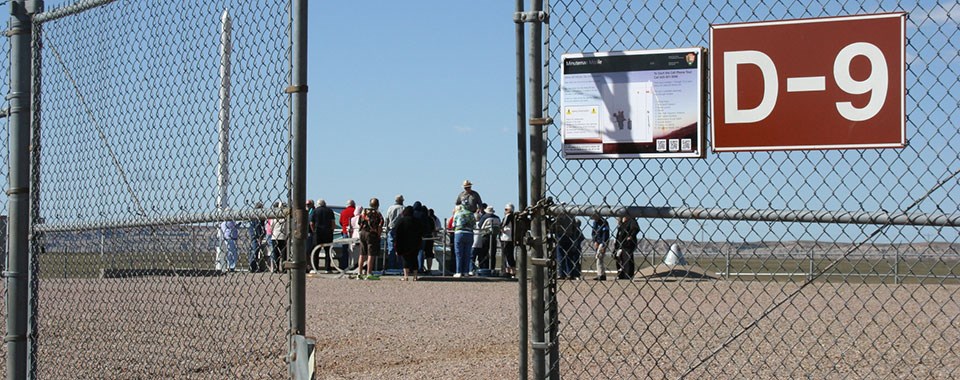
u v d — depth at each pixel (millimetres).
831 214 3738
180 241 5258
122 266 5555
